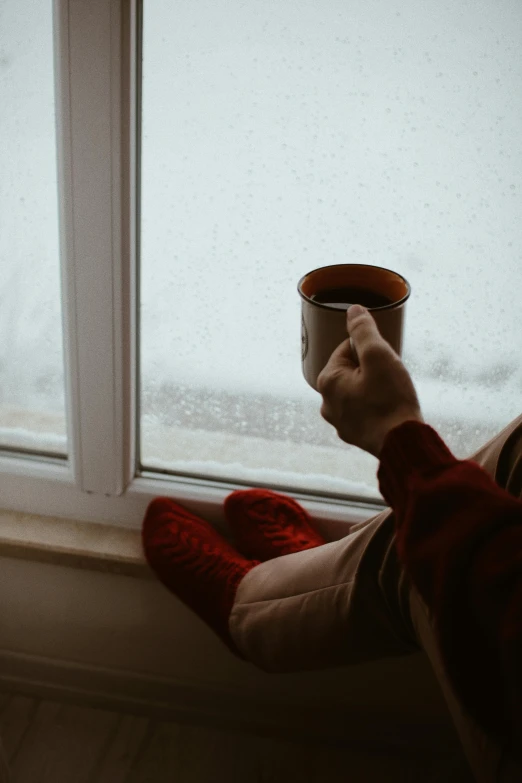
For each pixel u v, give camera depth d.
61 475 1.19
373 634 0.89
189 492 1.20
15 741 1.25
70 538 1.18
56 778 1.20
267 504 1.19
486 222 1.00
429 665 1.21
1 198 1.04
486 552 0.50
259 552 1.16
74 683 1.32
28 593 1.24
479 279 1.03
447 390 1.11
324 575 0.92
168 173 1.01
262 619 1.01
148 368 1.14
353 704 1.27
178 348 1.12
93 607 1.24
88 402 1.11
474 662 0.53
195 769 1.24
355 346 0.63
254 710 1.30
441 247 1.02
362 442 0.65
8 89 0.97
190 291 1.08
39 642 1.29
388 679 1.24
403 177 0.98
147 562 1.14
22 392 1.17
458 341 1.07
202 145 0.99
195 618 1.22
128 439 1.15
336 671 1.24
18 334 1.13
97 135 0.93
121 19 0.87
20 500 1.22
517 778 0.63
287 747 1.29
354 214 1.01
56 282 1.08
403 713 1.27
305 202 1.01
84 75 0.90
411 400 0.62
